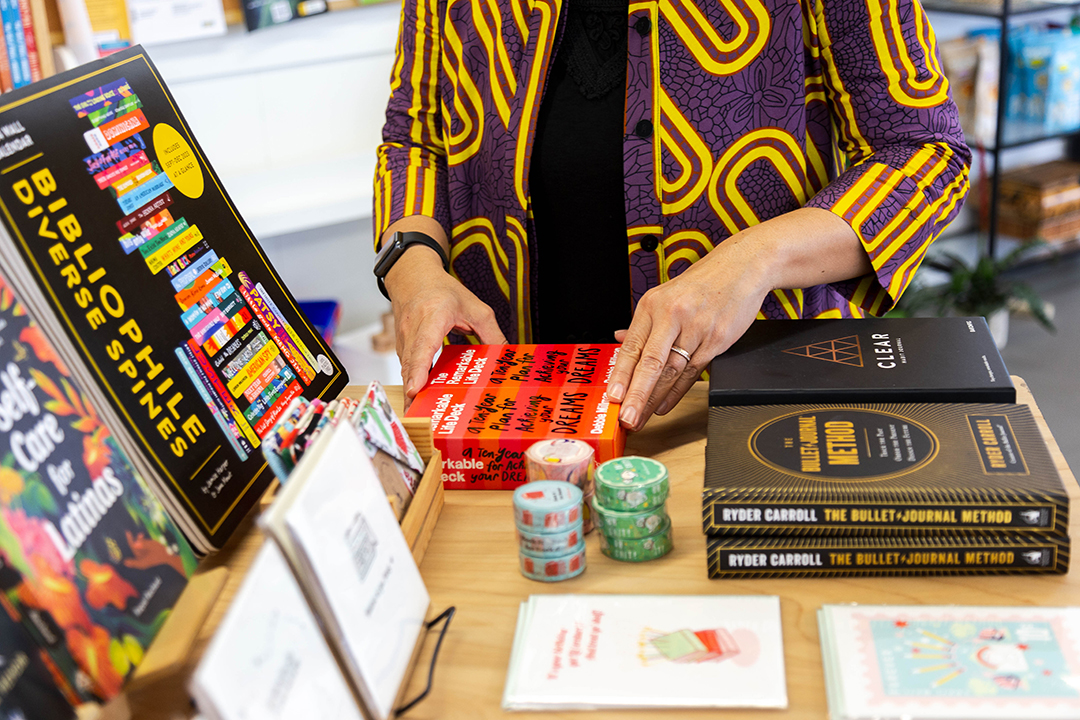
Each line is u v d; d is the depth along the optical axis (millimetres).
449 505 1095
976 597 867
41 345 797
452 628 879
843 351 1164
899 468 918
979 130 4008
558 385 1211
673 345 1146
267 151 3414
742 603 874
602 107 1415
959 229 4480
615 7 1386
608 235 1474
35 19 1971
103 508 791
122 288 937
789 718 748
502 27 1437
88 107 970
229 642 601
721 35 1339
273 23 3221
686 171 1390
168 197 1043
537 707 774
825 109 1410
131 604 770
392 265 1457
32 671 657
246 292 1117
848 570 910
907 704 741
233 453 1004
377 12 3422
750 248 1198
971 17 4113
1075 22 3994
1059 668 764
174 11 3074
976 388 1048
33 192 868
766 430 1008
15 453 725
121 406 887
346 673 746
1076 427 3297
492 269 1584
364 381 3285
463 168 1551
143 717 748
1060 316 4098
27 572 684
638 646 826
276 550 677
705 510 909
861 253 1259
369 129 3572
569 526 920
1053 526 871
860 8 1289
